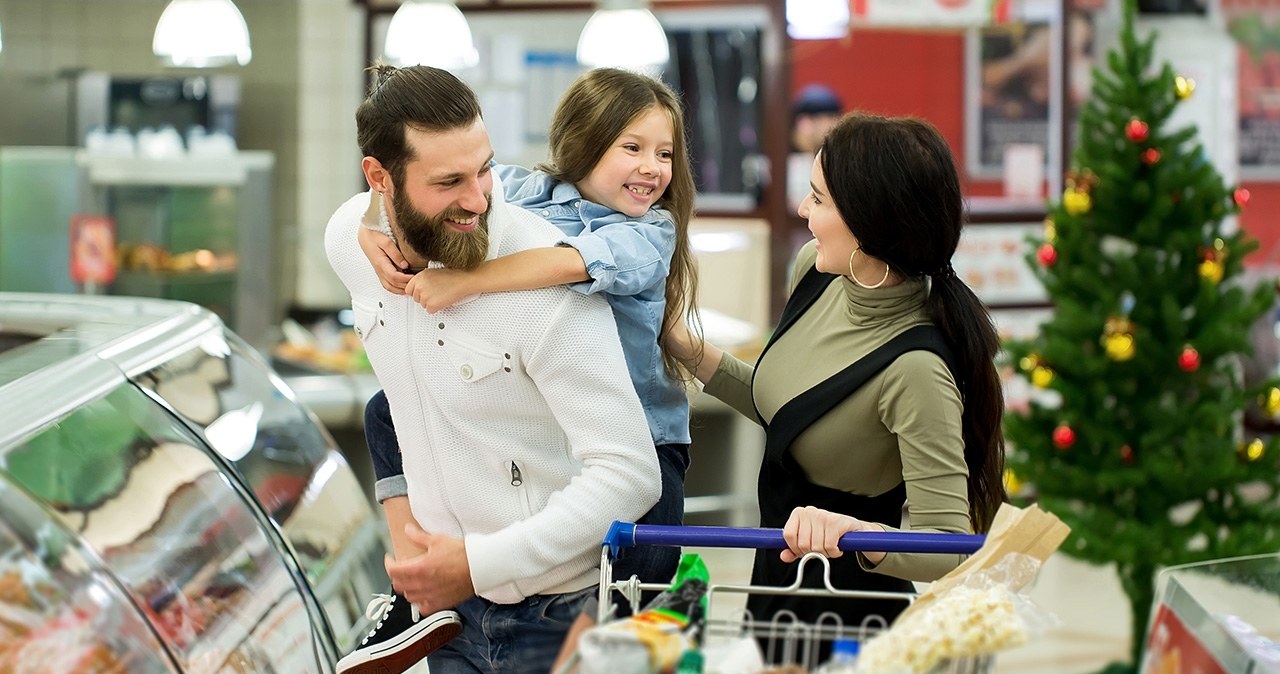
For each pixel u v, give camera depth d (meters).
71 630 2.15
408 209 2.44
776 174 9.55
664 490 2.82
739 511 8.00
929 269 2.83
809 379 2.97
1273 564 2.71
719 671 2.11
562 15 9.98
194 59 7.63
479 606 2.74
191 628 2.43
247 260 9.45
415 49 7.34
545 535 2.53
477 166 2.41
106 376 2.86
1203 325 6.09
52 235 8.91
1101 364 6.02
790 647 2.26
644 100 2.79
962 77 10.08
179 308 3.67
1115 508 6.20
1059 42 9.91
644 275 2.66
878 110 10.16
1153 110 6.11
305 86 10.66
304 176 10.76
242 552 2.78
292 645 2.78
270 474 3.20
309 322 10.41
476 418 2.63
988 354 2.90
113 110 9.92
